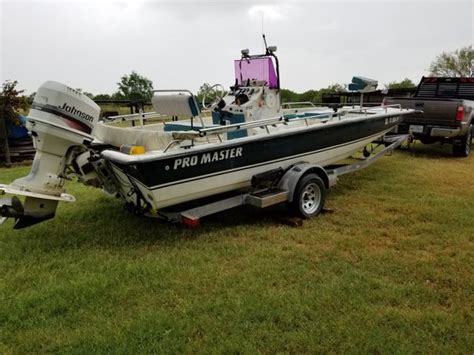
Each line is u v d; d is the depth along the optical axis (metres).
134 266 3.26
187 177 3.62
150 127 5.23
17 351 2.31
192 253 3.54
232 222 4.35
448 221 4.19
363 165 5.61
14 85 7.87
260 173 4.24
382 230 3.99
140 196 3.68
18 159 8.25
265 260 3.36
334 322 2.49
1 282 3.07
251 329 2.44
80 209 4.77
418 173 6.34
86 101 3.54
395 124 6.25
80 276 3.14
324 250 3.55
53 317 2.62
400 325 2.46
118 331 2.43
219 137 3.87
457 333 2.38
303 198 4.32
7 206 3.40
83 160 3.63
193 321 2.53
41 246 3.72
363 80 5.48
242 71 5.11
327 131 4.85
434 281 3.00
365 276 3.05
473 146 9.03
